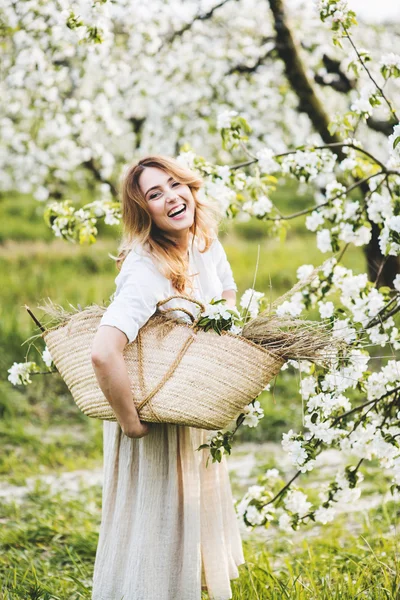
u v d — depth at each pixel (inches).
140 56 265.4
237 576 110.5
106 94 265.3
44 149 286.8
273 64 259.9
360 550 145.3
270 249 510.0
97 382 97.6
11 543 157.4
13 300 370.0
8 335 295.9
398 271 179.6
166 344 95.1
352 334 111.3
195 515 101.4
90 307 101.7
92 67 253.1
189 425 94.8
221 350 94.4
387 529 159.6
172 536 100.8
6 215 574.2
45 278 413.1
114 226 533.0
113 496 105.7
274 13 203.8
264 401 264.7
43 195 309.0
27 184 309.6
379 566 130.5
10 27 213.8
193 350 94.5
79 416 261.0
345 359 106.8
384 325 124.0
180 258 102.7
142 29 255.6
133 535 101.5
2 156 297.0
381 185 133.3
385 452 115.8
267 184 138.6
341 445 121.1
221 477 110.9
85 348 99.6
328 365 104.0
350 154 134.9
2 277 411.5
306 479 199.9
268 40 253.6
